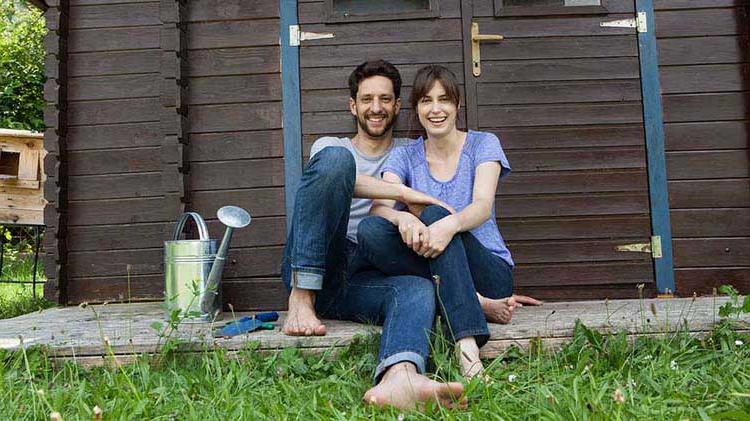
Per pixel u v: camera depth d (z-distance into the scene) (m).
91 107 3.00
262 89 2.94
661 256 2.82
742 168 2.86
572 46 2.92
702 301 2.57
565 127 2.89
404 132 2.88
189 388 1.61
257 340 1.90
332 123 2.91
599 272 2.83
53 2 2.95
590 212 2.86
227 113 2.93
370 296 1.92
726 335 1.90
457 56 2.92
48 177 2.92
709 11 2.93
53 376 1.80
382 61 2.47
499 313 1.98
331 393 1.58
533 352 1.90
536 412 1.34
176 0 2.85
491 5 2.94
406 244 1.83
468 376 1.59
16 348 1.88
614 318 2.07
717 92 2.89
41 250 5.79
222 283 2.85
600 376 1.67
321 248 1.93
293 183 2.88
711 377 1.58
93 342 1.94
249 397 1.54
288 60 2.92
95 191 2.97
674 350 1.83
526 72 2.91
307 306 1.96
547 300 2.82
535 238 2.85
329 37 2.93
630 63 2.91
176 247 2.36
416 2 2.98
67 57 3.01
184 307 2.33
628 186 2.86
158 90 3.00
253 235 2.88
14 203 4.54
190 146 2.93
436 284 1.76
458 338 1.69
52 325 2.30
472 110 2.88
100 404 1.49
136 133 2.99
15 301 3.98
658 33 2.92
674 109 2.89
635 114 2.89
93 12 3.04
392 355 1.55
